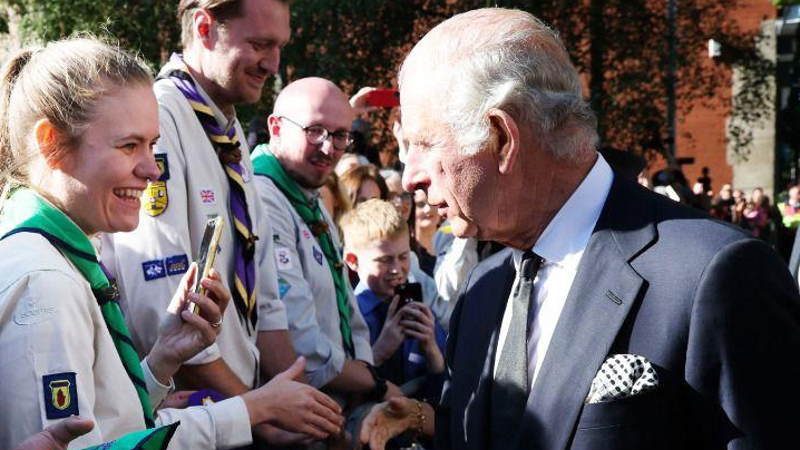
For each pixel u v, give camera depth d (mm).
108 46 2027
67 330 1771
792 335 1619
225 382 2723
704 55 17172
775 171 20984
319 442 2729
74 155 1911
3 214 1925
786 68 19453
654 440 1663
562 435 1714
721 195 17578
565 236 1867
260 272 3104
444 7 14539
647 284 1724
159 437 1562
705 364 1626
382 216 3773
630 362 1679
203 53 2975
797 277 3656
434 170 1846
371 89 5844
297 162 3570
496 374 1921
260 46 2977
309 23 14109
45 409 1729
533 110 1765
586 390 1707
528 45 1791
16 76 1982
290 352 3123
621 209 1835
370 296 3791
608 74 15977
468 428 1975
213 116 2961
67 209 1929
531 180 1829
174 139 2775
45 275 1778
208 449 2279
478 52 1780
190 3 2996
